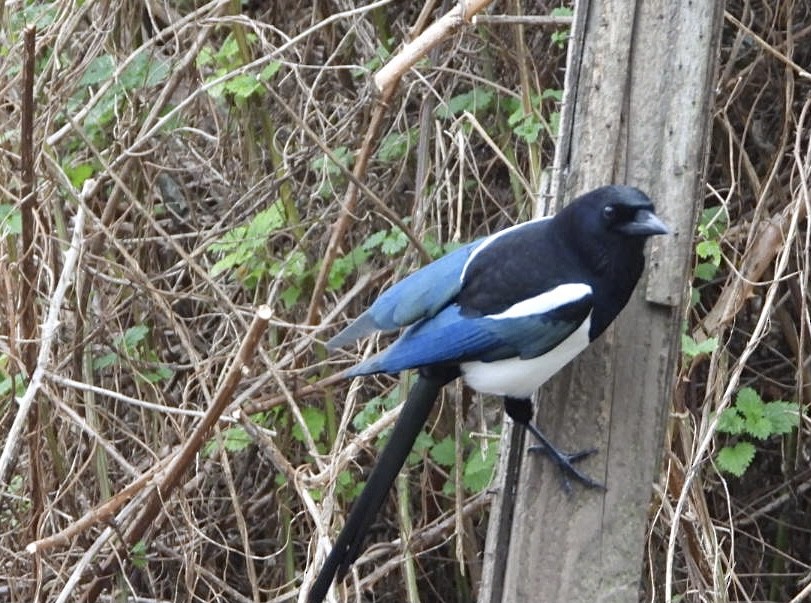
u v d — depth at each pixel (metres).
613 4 6.83
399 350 7.02
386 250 9.80
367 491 7.06
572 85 7.09
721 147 10.94
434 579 11.51
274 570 11.31
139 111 10.95
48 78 10.47
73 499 10.19
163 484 8.77
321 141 9.42
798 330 10.91
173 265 11.86
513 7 10.24
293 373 9.66
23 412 8.62
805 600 11.16
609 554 7.01
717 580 8.55
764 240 9.61
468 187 10.92
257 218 10.19
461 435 9.94
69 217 11.20
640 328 6.92
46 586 9.86
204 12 10.47
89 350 10.20
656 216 6.56
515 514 7.20
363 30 10.96
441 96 10.87
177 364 11.26
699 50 6.71
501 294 6.90
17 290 9.70
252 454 11.13
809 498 11.05
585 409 7.00
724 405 8.40
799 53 11.02
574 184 7.01
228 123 11.26
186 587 10.02
